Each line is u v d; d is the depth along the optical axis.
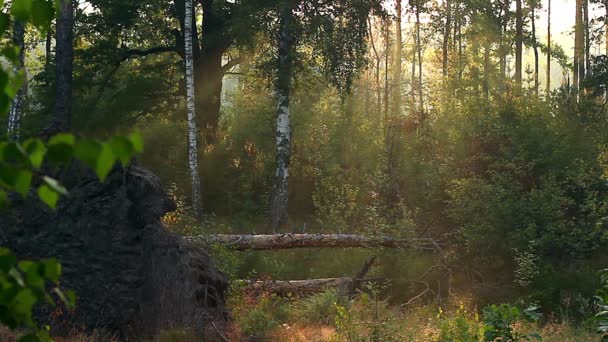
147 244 12.66
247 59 36.16
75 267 12.45
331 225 20.41
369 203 22.17
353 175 25.61
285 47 28.58
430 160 20.73
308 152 29.77
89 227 12.55
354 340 11.19
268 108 35.03
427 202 20.11
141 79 35.22
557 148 19.94
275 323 12.61
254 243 17.86
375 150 28.00
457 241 18.81
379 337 11.29
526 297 16.31
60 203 12.59
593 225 17.67
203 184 30.56
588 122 26.25
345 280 17.11
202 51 35.28
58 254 12.48
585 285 16.20
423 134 21.38
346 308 14.11
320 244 18.25
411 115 23.42
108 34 35.84
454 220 18.83
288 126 28.06
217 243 16.20
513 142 19.61
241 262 16.91
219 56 35.47
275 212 27.00
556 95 27.02
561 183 18.92
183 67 35.88
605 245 18.11
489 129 20.38
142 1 33.00
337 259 18.95
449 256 18.00
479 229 17.83
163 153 32.94
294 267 18.98
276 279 18.33
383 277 17.69
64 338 11.95
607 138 22.16
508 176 19.23
